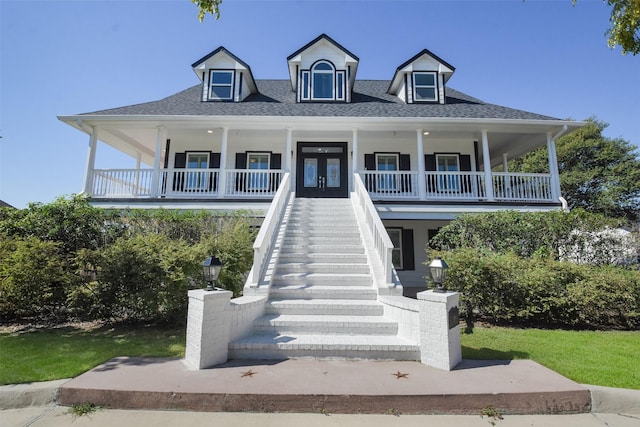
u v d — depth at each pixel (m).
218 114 10.84
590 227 7.80
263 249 6.09
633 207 22.55
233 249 6.43
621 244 7.59
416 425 2.68
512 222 8.10
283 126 10.53
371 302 5.17
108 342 4.71
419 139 10.45
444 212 9.80
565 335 5.15
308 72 12.73
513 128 10.52
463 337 5.02
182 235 7.09
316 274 6.14
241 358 3.99
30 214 6.66
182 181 12.00
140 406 2.94
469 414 2.88
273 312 5.05
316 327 4.55
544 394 2.98
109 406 2.97
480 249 7.26
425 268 11.90
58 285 5.79
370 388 3.06
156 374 3.42
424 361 3.83
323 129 10.72
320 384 3.16
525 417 2.86
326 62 12.80
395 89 13.80
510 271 5.96
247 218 8.63
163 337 5.00
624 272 6.35
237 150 12.53
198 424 2.66
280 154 12.57
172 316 5.54
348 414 2.86
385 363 3.85
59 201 6.98
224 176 10.20
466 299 5.97
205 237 7.05
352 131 10.98
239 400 2.91
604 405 2.98
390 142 12.68
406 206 9.81
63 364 3.74
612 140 24.84
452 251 6.75
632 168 23.05
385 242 5.57
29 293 5.49
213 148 12.52
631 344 4.67
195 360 3.66
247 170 10.32
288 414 2.85
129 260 5.49
